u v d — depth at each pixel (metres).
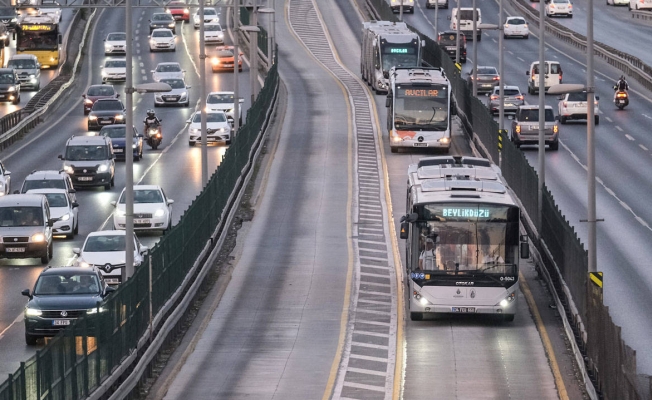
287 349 101.06
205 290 123.31
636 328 103.75
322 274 129.88
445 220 108.50
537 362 96.12
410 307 109.94
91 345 77.31
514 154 159.00
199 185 177.62
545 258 124.62
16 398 61.47
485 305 107.56
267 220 158.12
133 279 89.81
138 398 86.56
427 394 87.38
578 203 159.38
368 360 97.50
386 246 144.25
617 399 75.50
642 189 169.00
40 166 195.50
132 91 103.44
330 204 167.75
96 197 172.62
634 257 130.50
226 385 90.19
